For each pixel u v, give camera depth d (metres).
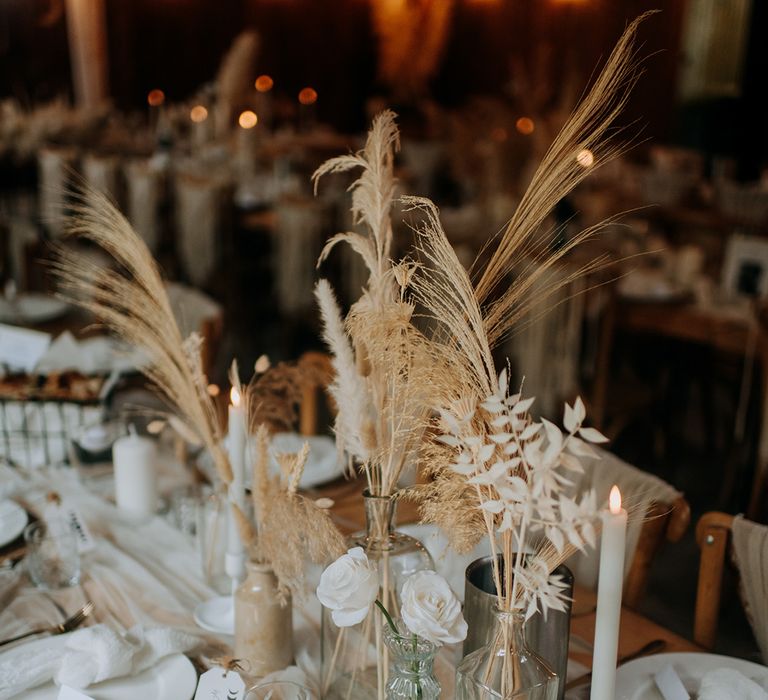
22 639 1.31
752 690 1.14
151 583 1.49
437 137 7.89
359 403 1.08
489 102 8.22
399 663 1.00
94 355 2.37
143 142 6.78
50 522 1.49
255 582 1.24
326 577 0.97
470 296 0.93
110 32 8.60
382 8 9.13
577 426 0.86
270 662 1.26
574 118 0.94
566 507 0.85
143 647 1.24
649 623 1.43
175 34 8.88
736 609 2.51
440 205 6.20
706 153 7.61
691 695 1.19
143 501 1.70
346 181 5.89
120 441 1.71
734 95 7.42
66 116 6.91
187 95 9.09
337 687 1.15
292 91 9.40
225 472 1.33
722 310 3.24
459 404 0.94
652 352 3.92
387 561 1.09
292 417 1.54
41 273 3.53
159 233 5.31
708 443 3.87
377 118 1.11
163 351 1.34
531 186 0.97
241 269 5.27
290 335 4.96
